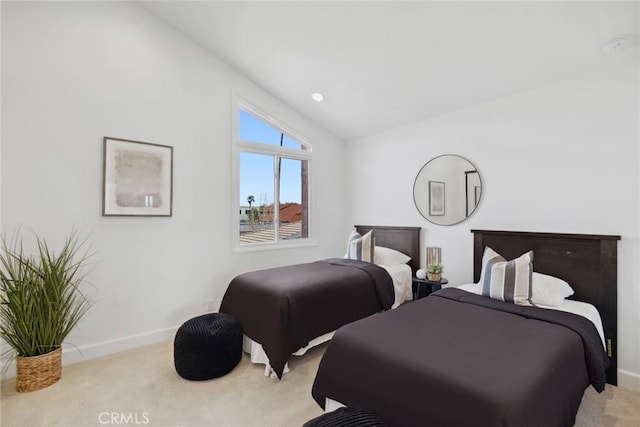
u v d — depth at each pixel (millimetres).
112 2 2791
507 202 2947
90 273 2660
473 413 1154
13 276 2129
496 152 3029
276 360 2227
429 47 2516
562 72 2510
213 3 2715
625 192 2289
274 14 2629
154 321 2984
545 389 1280
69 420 1829
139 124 2920
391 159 4082
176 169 3141
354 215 4598
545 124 2701
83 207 2631
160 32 3061
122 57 2834
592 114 2443
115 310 2777
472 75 2744
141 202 2914
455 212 3373
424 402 1284
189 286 3221
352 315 2793
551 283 2381
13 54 2348
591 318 2098
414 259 3750
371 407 1455
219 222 3455
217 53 3400
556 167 2633
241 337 2512
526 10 2002
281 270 3162
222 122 3494
